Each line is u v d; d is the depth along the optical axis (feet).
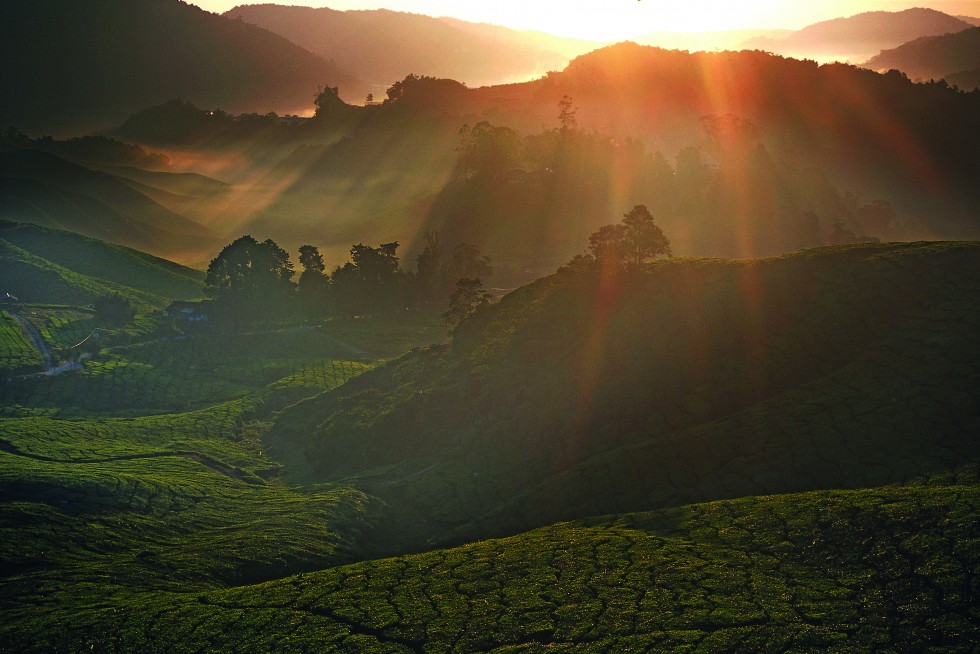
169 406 519.19
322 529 311.88
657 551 234.58
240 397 535.60
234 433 466.29
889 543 212.43
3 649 221.87
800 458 279.69
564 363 396.98
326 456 409.90
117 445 423.23
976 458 250.16
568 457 337.31
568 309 439.22
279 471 412.16
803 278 400.67
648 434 332.80
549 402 374.43
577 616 207.00
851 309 365.61
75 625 232.32
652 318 408.26
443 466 361.92
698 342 380.17
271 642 216.54
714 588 209.26
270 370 578.66
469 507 322.55
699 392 348.18
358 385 480.64
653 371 371.15
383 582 245.04
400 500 344.49
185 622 231.71
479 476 343.05
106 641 224.33
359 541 312.09
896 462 261.44
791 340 360.48
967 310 334.44
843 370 327.06
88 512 320.70
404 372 467.52
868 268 389.39
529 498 307.78
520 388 394.32
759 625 189.26
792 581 208.03
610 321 418.31
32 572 274.16
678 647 185.57
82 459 393.91
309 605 236.22
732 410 332.19
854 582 201.87
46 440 418.51
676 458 302.04
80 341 599.98
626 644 190.90
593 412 359.25
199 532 321.93
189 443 438.81
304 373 562.66
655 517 263.08
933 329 329.72
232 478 393.70
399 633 213.66
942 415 276.41
